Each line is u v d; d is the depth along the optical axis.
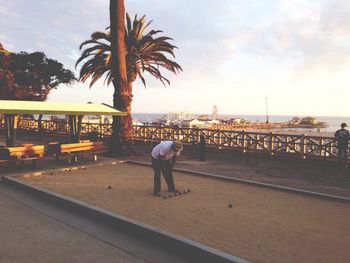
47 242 5.48
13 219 6.59
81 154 14.84
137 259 4.96
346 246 5.49
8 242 5.41
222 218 6.90
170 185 9.13
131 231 6.07
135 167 13.63
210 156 16.92
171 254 5.20
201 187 9.96
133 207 7.58
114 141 16.89
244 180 10.68
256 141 15.55
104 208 7.43
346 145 12.77
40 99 38.19
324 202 8.49
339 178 11.80
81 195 8.60
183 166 14.10
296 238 5.82
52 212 7.20
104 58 23.08
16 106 12.70
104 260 4.87
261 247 5.36
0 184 9.84
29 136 27.42
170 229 6.14
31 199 8.23
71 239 5.67
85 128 26.53
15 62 35.72
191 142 18.58
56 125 27.05
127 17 22.31
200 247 4.98
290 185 10.52
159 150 8.65
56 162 14.23
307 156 14.04
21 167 12.57
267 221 6.78
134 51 22.19
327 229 6.36
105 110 15.64
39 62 36.09
